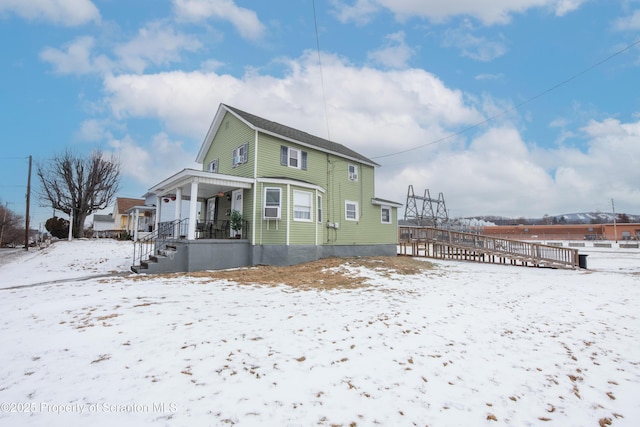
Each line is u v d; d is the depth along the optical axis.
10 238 40.50
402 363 4.04
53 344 4.30
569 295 9.09
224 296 7.48
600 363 4.34
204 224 14.76
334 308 6.66
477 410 3.11
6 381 3.32
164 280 9.42
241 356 4.03
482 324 5.90
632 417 3.12
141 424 2.66
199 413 2.83
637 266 17.95
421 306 7.15
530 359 4.38
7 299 6.88
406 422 2.85
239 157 14.80
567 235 53.44
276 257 13.23
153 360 3.86
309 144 15.88
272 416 2.83
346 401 3.13
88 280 9.59
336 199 17.55
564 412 3.16
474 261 18.81
